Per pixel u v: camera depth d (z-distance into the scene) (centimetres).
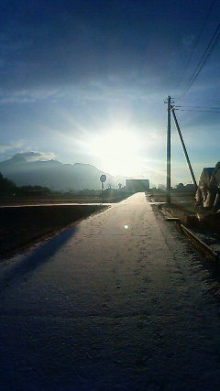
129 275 404
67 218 1434
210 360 207
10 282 378
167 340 233
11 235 930
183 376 191
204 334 242
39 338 238
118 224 981
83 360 209
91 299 320
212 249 500
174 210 1520
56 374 194
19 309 294
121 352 218
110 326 258
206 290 342
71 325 260
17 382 187
